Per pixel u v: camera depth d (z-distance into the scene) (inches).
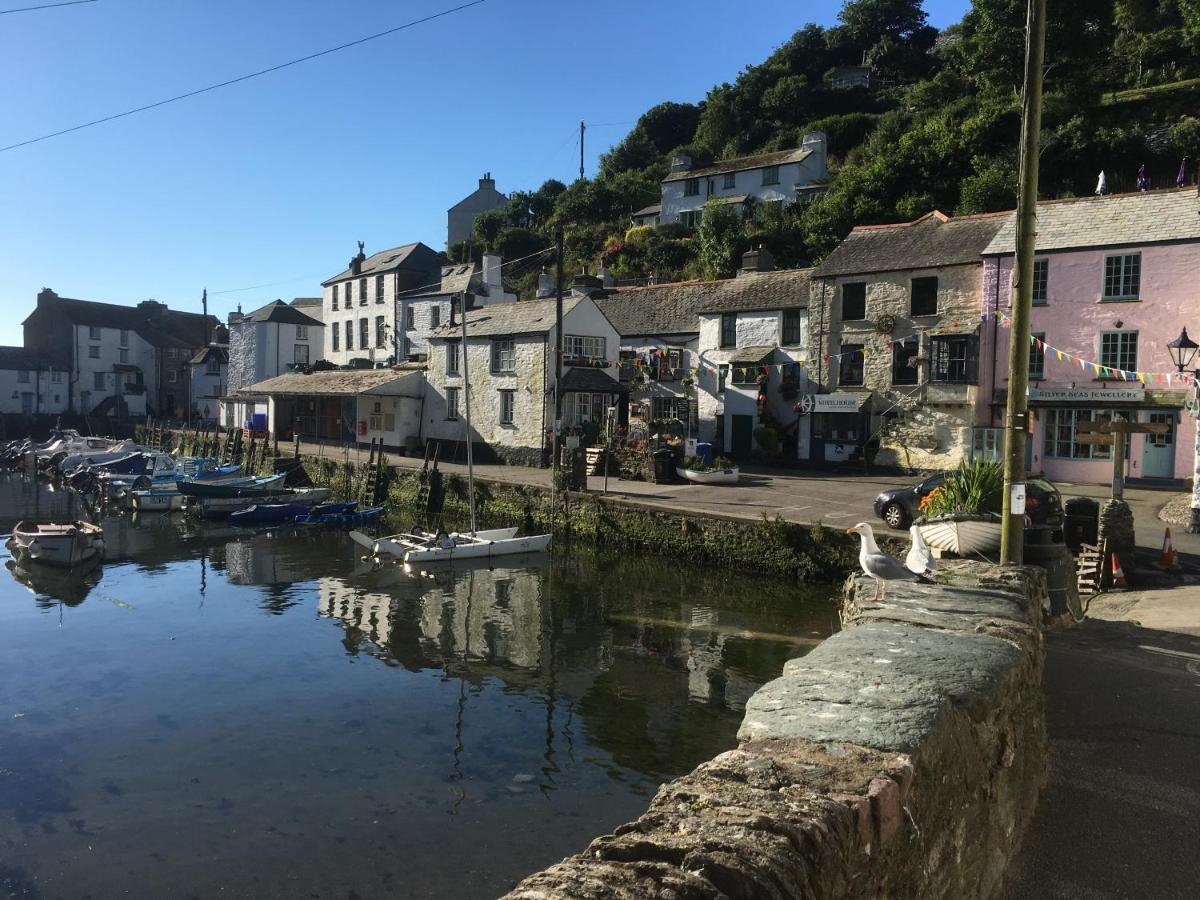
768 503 918.4
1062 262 1082.7
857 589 310.0
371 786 370.6
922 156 1786.4
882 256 1264.8
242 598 746.2
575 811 347.9
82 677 524.4
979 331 1134.4
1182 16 1807.3
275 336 2362.2
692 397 1496.1
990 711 162.2
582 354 1433.3
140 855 315.9
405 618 669.9
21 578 839.1
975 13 2166.6
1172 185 1514.5
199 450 2009.1
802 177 2214.6
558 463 1185.4
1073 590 433.7
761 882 82.4
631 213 2743.6
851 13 2945.4
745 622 642.2
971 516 403.2
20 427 2640.3
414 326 2137.1
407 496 1305.4
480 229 2940.5
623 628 633.0
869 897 104.1
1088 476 1062.4
